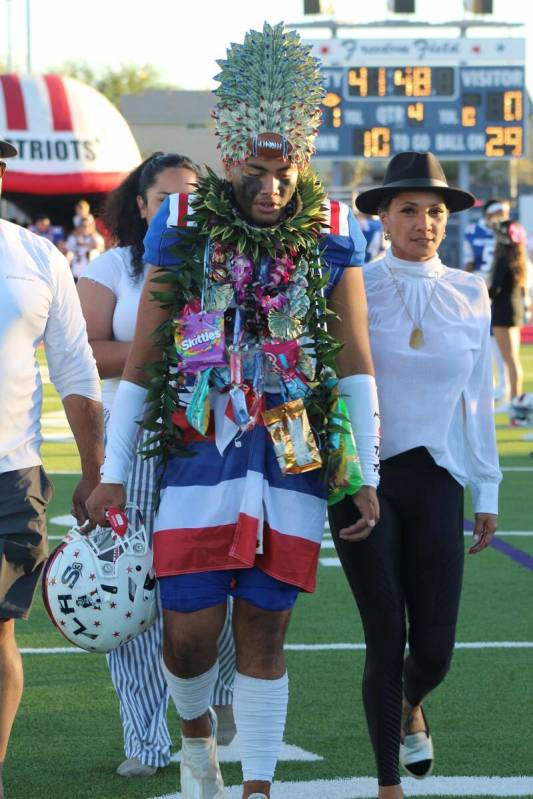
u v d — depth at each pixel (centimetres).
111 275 685
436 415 609
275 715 542
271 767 540
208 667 547
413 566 611
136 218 684
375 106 4438
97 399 604
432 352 610
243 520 529
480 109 4441
